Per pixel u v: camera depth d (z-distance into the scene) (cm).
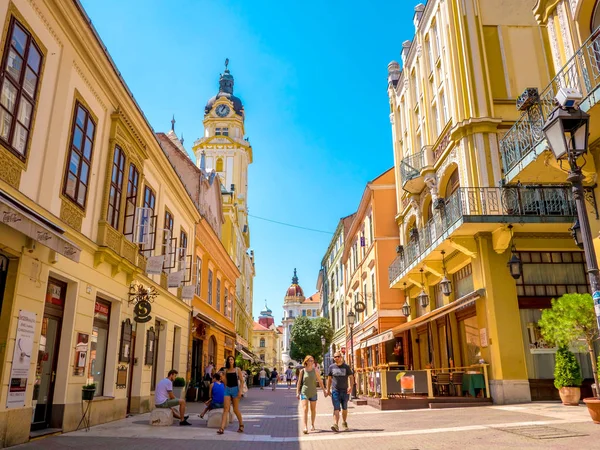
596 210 926
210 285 2678
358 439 905
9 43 794
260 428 1127
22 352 845
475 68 1695
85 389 1050
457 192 1527
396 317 2622
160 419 1165
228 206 4016
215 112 6359
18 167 826
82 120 1089
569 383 1262
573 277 1562
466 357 1711
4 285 829
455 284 1855
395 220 2722
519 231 1530
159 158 1627
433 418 1171
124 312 1358
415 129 2264
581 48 910
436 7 1941
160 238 1686
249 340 6347
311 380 1065
